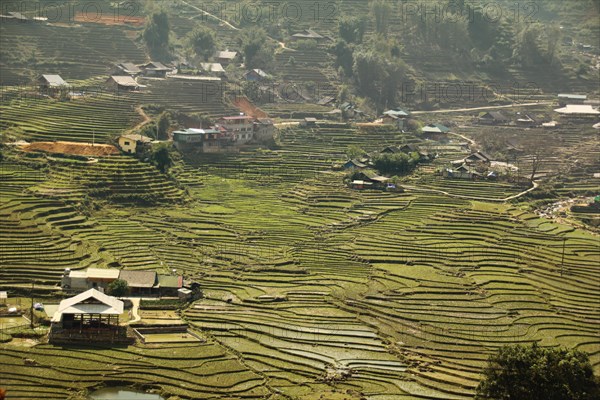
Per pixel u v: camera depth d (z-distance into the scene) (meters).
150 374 163.62
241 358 174.75
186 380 162.62
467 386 166.62
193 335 184.12
